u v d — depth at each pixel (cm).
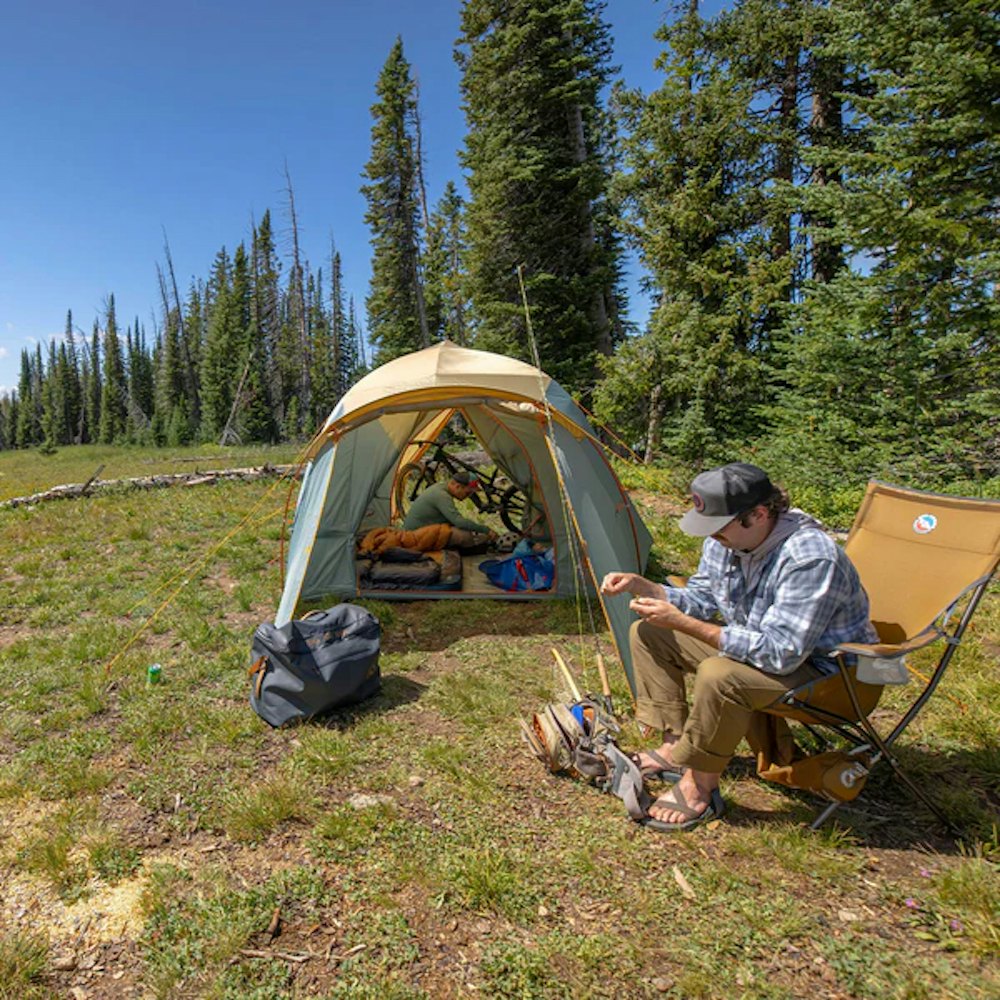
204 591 588
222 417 4397
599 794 290
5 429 8225
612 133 1792
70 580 627
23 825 277
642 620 292
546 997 194
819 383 883
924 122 718
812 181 1102
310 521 493
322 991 198
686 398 1261
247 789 298
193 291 6106
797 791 285
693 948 208
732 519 240
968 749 306
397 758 322
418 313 2653
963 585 246
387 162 2539
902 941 207
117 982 203
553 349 1575
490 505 767
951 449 732
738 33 1101
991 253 662
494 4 1530
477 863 245
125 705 377
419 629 495
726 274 1109
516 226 1554
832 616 242
